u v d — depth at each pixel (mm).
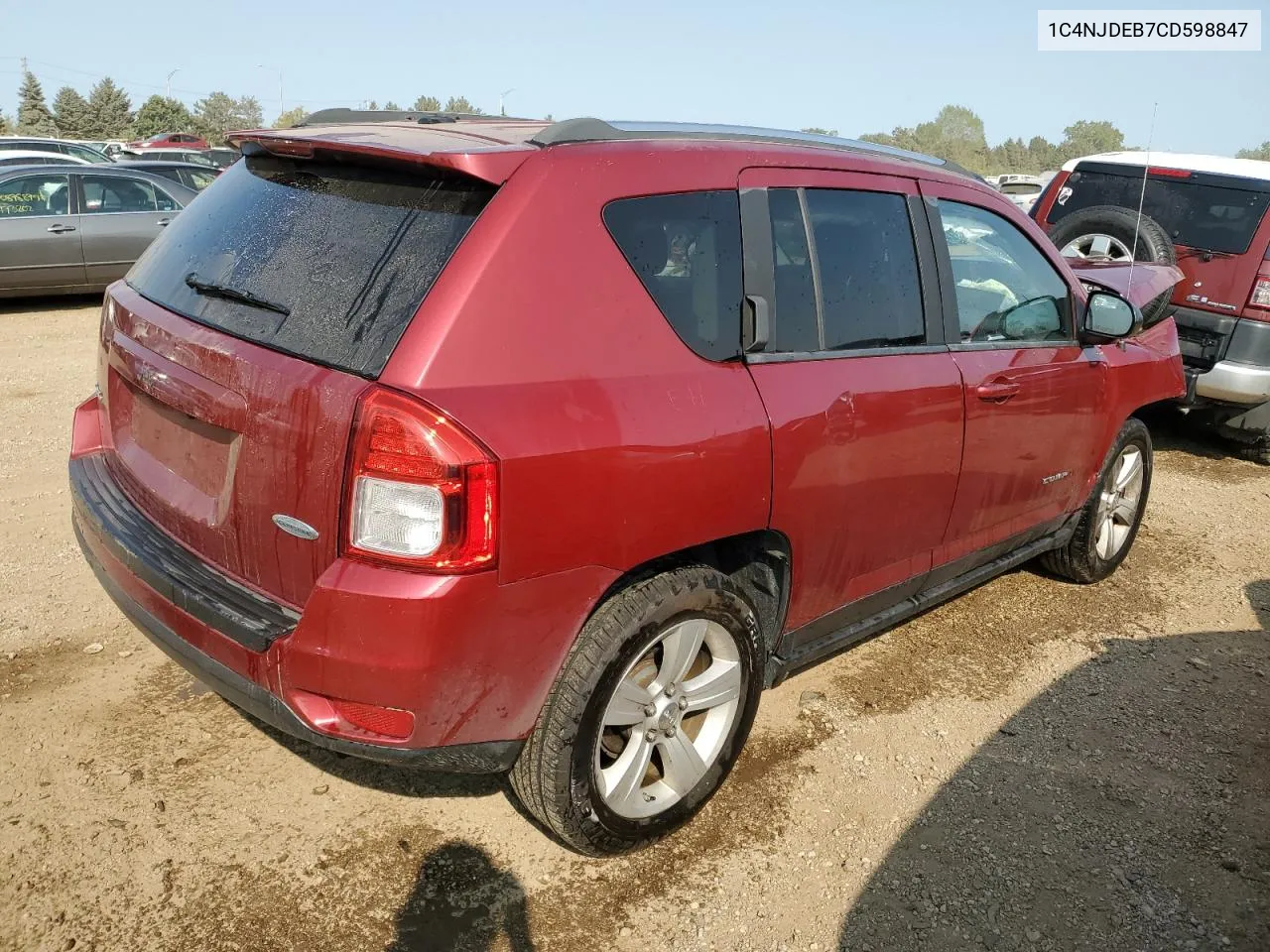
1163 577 5016
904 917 2631
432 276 2203
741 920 2576
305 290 2346
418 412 2068
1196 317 6785
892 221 3227
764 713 3535
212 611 2316
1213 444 7672
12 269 10281
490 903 2564
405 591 2094
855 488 3008
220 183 2904
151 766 2992
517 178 2309
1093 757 3410
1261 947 2605
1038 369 3730
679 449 2439
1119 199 7305
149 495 2678
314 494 2166
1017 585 4824
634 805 2676
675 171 2602
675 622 2574
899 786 3174
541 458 2182
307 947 2393
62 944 2342
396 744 2236
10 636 3658
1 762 2953
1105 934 2621
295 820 2812
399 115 3275
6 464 5512
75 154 21578
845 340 3004
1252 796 3236
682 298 2562
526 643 2281
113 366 2832
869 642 4141
